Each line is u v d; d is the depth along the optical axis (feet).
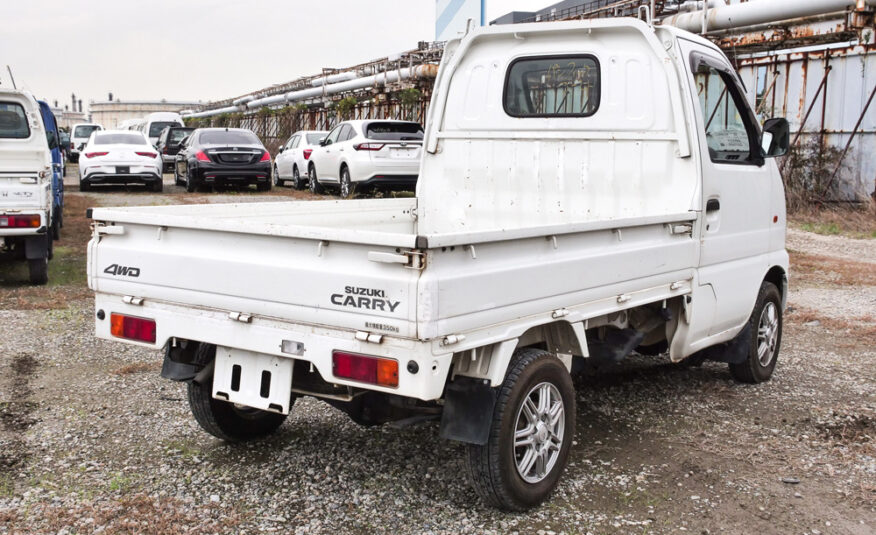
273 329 11.57
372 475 13.79
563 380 12.93
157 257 12.67
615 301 13.61
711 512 12.59
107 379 19.20
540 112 17.54
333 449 14.98
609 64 16.79
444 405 11.69
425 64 79.82
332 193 67.05
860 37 51.55
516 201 17.89
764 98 68.03
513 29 17.48
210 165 67.00
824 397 18.78
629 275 13.85
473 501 12.82
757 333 19.36
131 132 72.23
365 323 10.55
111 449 14.85
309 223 16.79
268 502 12.69
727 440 15.80
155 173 68.03
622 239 13.74
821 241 48.01
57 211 41.96
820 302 30.50
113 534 11.53
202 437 15.55
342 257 10.81
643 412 17.47
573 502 12.86
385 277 10.31
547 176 17.48
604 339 15.25
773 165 19.79
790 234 50.75
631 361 21.74
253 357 12.15
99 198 62.69
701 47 17.26
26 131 31.22
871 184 60.54
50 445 14.98
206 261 12.09
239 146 67.87
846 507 12.87
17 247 35.45
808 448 15.44
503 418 11.59
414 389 10.30
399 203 18.67
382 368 10.55
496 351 11.37
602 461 14.60
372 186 56.34
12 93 30.78
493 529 11.88
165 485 13.28
